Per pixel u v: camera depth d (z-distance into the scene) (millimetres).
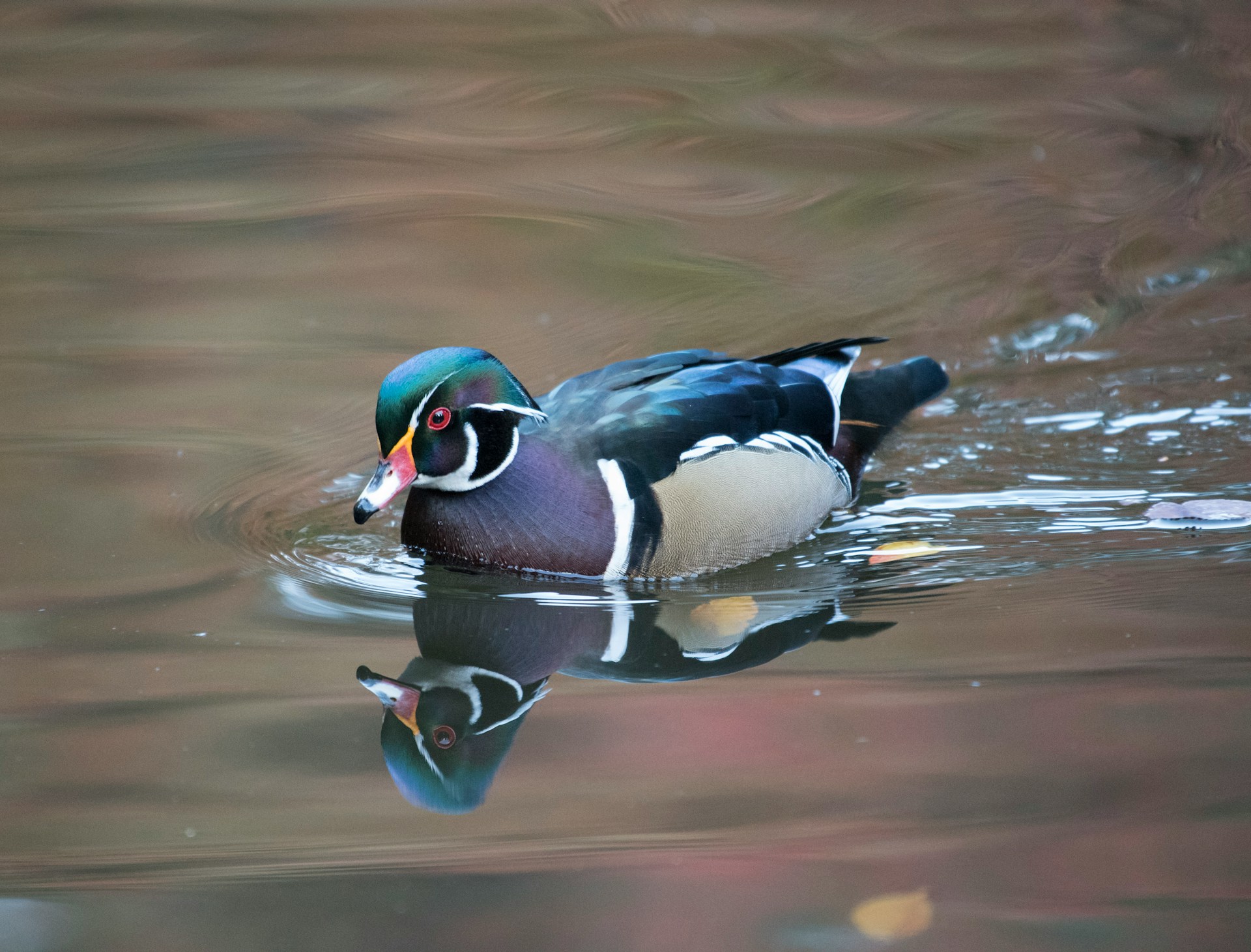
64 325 14680
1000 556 10648
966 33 23672
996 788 7477
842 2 25469
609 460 10422
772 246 16547
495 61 22781
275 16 25094
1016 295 15328
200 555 10695
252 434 12641
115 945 6406
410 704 8625
